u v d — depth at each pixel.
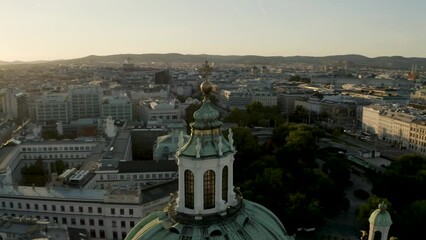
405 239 185.50
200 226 66.00
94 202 195.25
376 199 196.38
